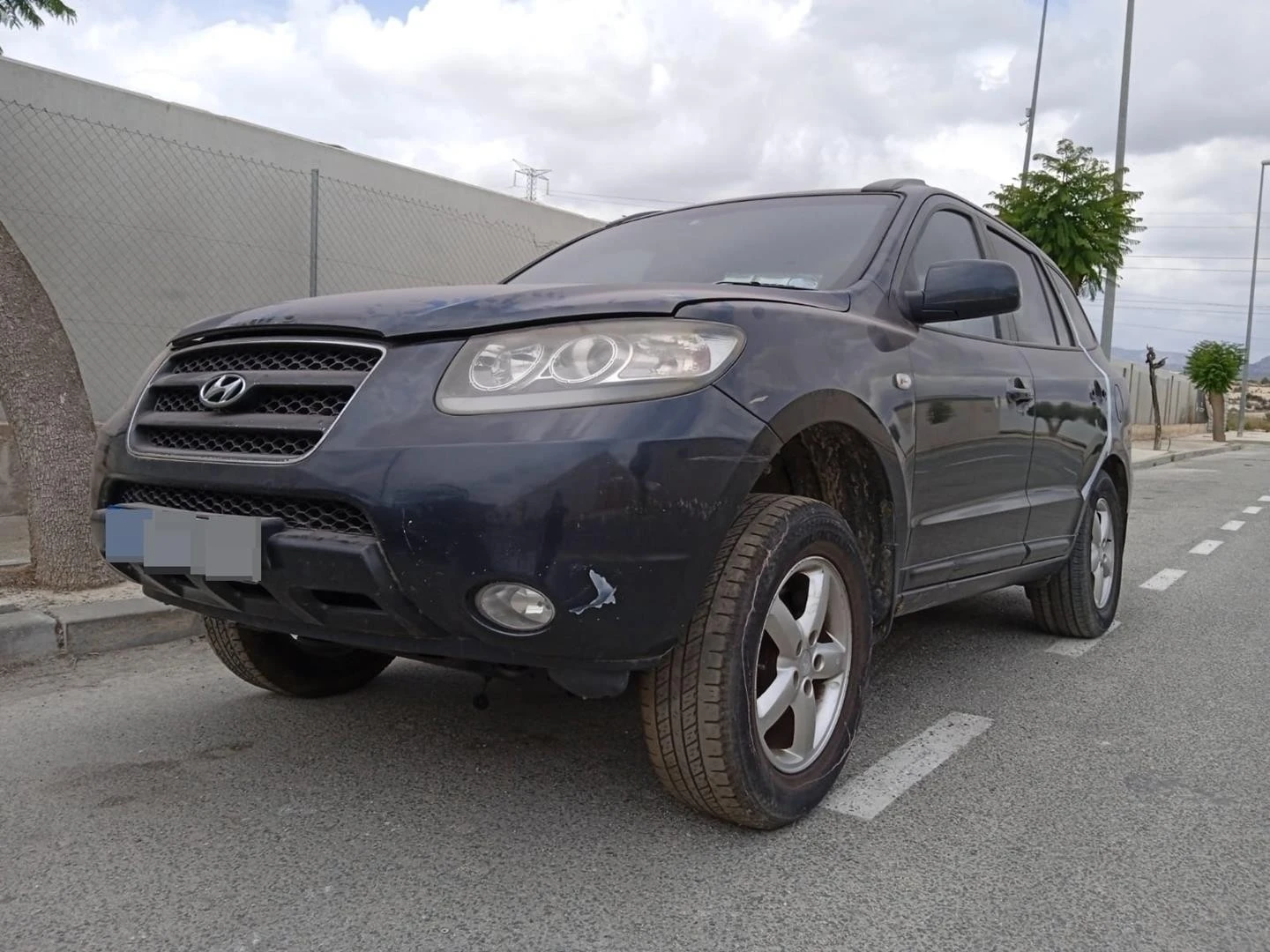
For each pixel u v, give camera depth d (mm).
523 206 10312
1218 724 3475
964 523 3322
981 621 4969
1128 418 4973
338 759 2990
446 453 2096
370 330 2297
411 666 4020
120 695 3635
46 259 6941
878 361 2789
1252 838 2555
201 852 2395
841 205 3500
